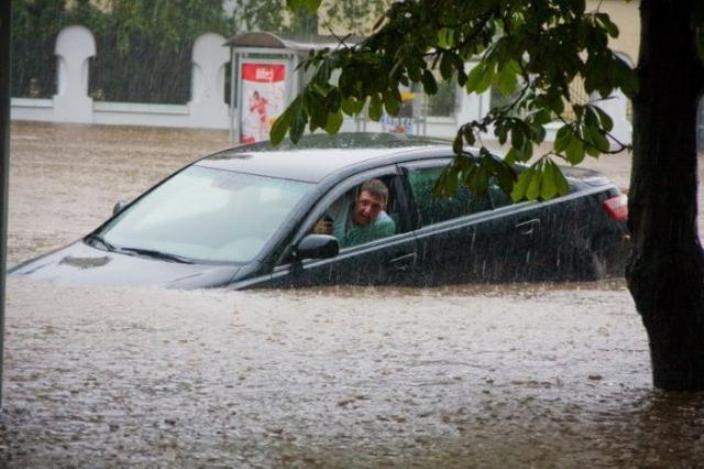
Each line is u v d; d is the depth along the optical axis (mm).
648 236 18797
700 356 19438
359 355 22203
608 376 20844
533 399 19219
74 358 21234
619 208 34438
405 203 31062
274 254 29094
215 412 18125
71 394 18859
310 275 29328
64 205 55406
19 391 18891
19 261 40312
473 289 31547
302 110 17906
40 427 17078
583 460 16219
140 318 24828
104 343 22484
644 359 22391
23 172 68812
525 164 21062
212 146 94500
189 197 31438
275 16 120812
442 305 28297
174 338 23109
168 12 119688
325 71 17906
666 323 19281
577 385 20172
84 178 66875
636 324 26422
